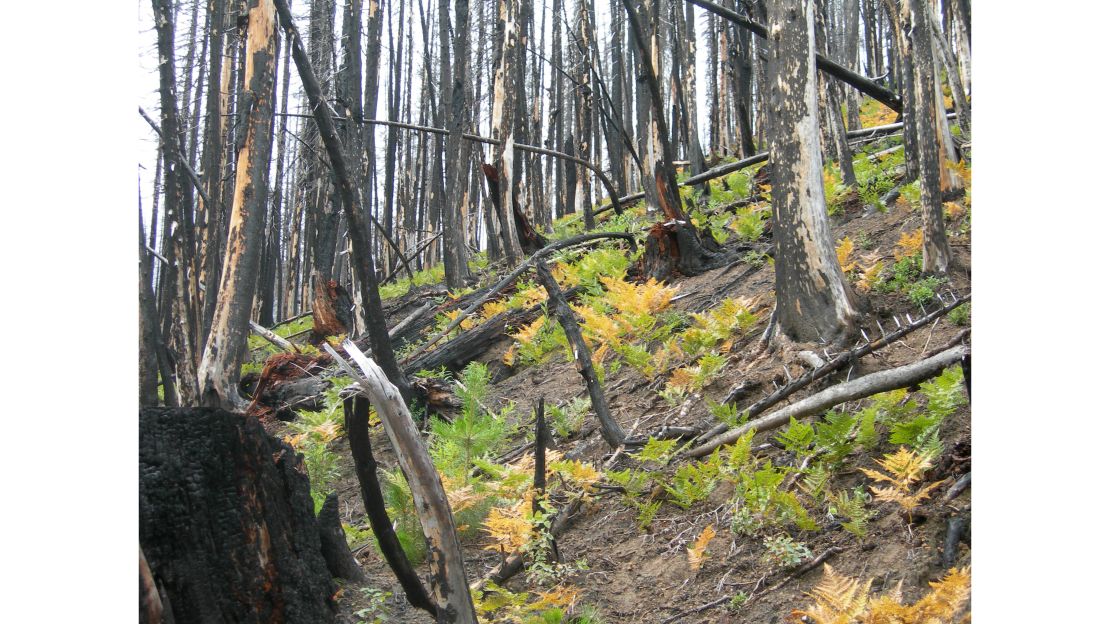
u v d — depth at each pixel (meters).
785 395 4.67
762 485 3.71
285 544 3.12
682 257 8.18
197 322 7.32
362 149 12.63
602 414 5.18
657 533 4.07
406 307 12.83
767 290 6.79
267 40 6.68
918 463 3.36
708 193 11.90
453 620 2.61
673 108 17.59
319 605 3.19
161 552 2.73
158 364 5.61
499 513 4.12
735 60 15.00
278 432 7.55
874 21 20.11
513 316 8.65
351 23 11.51
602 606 3.67
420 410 6.92
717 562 3.66
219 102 8.66
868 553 3.27
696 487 4.13
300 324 14.26
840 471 3.89
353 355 2.63
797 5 5.15
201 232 9.56
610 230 11.46
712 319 5.99
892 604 2.67
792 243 5.14
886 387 3.99
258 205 6.71
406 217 21.59
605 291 8.53
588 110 15.09
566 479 4.70
